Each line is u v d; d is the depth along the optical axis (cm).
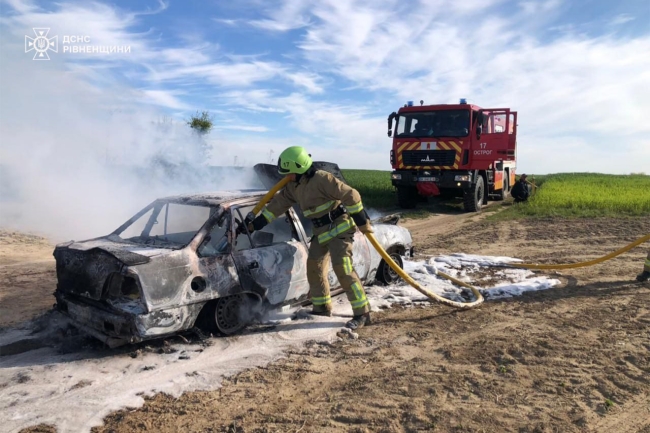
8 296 670
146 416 364
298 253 565
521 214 1588
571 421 352
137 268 434
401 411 368
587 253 988
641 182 3009
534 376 424
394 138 1733
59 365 446
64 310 505
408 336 527
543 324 557
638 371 430
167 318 450
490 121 1714
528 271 825
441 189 1759
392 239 710
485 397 389
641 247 1037
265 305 533
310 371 439
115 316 443
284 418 359
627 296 665
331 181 523
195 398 392
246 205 536
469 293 687
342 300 640
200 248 486
